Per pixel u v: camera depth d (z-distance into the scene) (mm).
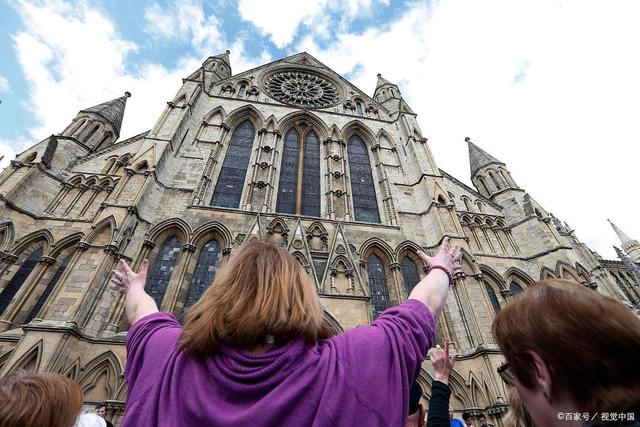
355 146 36562
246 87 40406
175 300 19875
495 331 2674
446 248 3742
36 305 18562
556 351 2031
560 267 26844
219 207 25578
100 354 16688
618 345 1846
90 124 31594
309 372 1971
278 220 25500
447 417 4105
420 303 2791
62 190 24562
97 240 20281
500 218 32344
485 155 41219
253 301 2188
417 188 31922
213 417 1719
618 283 55188
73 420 3270
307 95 42312
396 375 2100
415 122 38969
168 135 28875
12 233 20672
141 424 1919
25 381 3223
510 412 4367
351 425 1770
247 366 1959
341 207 28922
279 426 1685
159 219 23672
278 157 32375
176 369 2115
